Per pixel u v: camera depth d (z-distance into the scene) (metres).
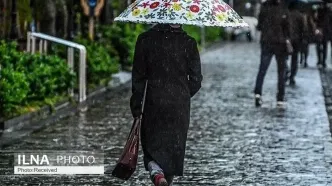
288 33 27.77
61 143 20.17
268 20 27.78
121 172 13.28
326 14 46.44
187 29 63.81
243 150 19.66
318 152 19.52
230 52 62.84
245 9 91.75
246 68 46.12
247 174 16.91
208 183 16.00
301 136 21.84
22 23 30.22
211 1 13.52
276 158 18.69
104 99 29.70
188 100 13.48
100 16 42.66
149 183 15.88
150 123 13.38
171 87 13.37
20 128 22.16
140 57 13.48
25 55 25.95
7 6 29.88
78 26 36.62
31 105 24.25
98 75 31.81
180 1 13.30
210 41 74.62
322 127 23.55
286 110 27.38
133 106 13.41
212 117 25.48
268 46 27.89
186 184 15.88
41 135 21.28
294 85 35.97
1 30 29.58
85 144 20.11
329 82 37.91
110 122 23.94
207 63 50.22
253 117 25.53
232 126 23.56
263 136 21.78
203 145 20.30
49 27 31.77
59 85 26.97
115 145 20.08
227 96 31.44
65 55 30.91
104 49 35.41
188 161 18.19
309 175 16.89
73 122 23.73
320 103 29.55
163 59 13.39
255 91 28.34
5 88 22.19
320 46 47.00
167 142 13.32
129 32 40.50
